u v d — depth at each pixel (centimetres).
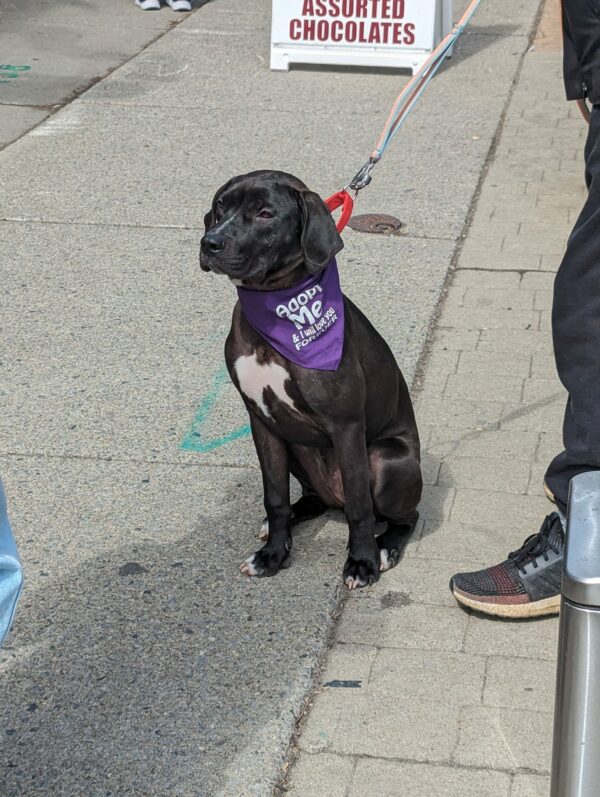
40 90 607
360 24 623
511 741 252
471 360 360
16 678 265
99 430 335
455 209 450
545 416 337
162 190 473
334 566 291
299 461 295
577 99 281
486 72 625
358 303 388
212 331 377
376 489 289
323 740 253
